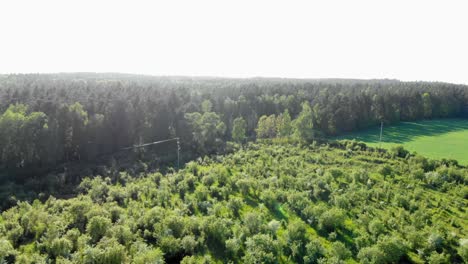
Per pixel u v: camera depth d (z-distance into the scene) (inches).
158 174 2005.4
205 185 1871.3
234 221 1427.2
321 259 1114.7
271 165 2204.7
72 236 1213.1
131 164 2373.3
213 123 2913.4
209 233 1306.6
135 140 2854.3
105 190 1750.7
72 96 2891.2
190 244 1203.9
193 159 2513.5
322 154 2497.5
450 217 1475.1
